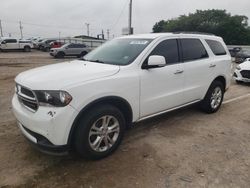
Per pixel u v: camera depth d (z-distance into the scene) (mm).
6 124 5180
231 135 4852
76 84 3383
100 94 3568
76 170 3568
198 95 5477
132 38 4961
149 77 4273
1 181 3303
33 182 3297
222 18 72562
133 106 4105
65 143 3363
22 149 4113
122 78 3883
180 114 5945
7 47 33312
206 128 5152
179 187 3256
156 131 4930
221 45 6227
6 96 7617
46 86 3305
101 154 3779
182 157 3973
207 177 3469
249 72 9930
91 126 3559
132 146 4285
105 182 3324
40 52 35406
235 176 3506
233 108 6645
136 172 3551
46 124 3242
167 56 4723
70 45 26344
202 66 5383
